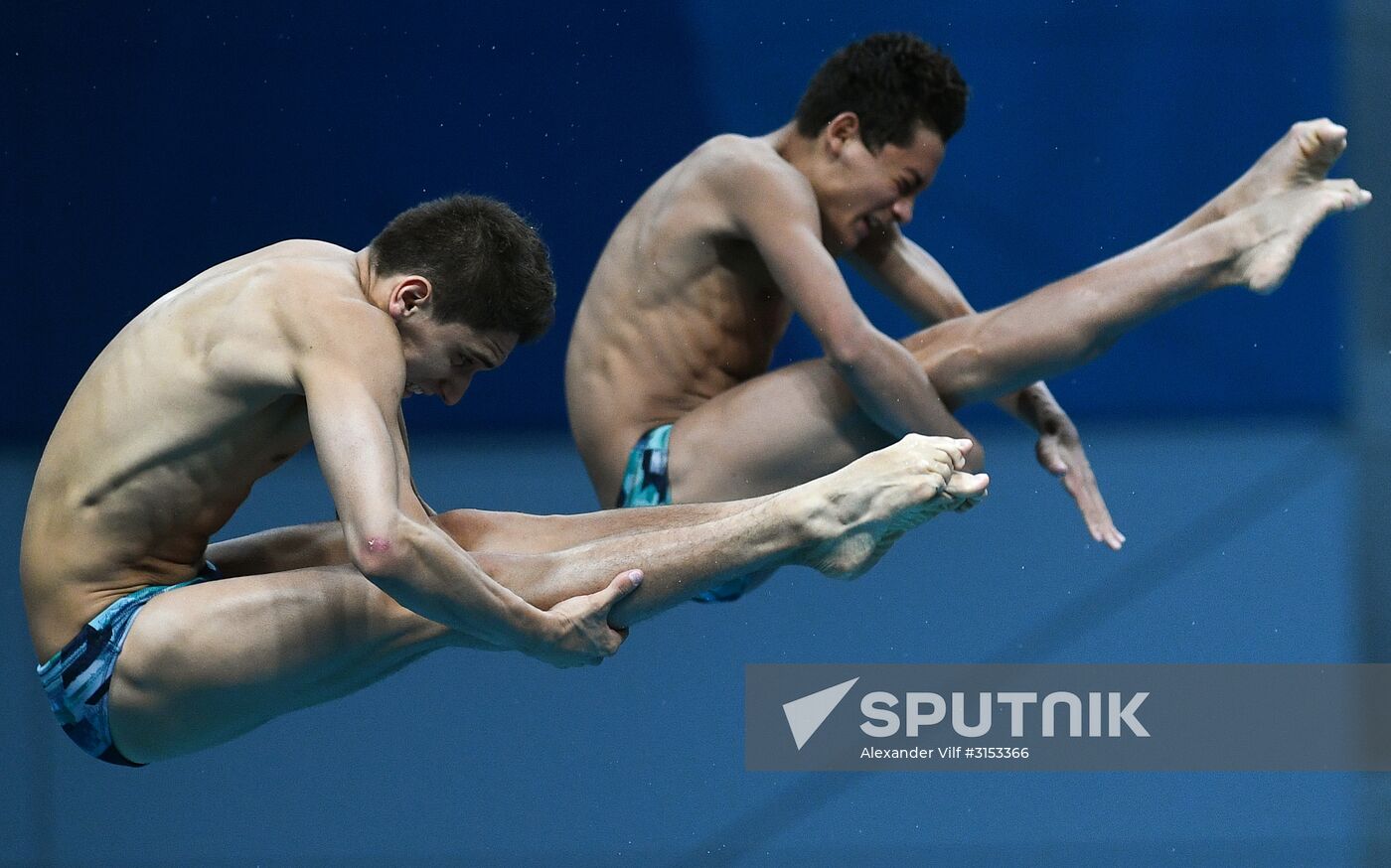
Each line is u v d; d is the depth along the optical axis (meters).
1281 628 13.97
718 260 10.01
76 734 7.89
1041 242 18.83
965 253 18.86
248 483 7.94
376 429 7.09
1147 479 17.58
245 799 12.00
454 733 12.84
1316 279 19.41
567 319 18.91
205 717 7.63
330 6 17.94
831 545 7.71
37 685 13.57
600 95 18.22
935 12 18.59
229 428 7.59
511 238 7.86
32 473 17.91
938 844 11.20
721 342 10.18
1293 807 11.59
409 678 13.72
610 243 10.65
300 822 11.66
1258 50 18.77
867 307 18.61
